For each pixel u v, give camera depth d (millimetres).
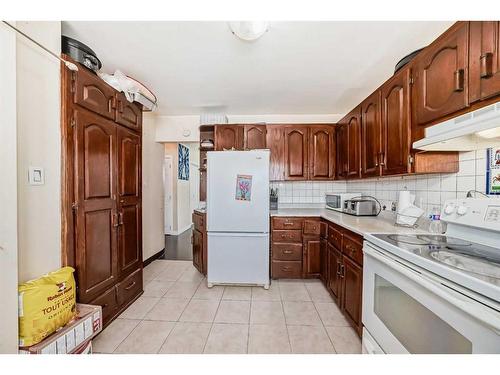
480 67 1015
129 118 2135
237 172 2586
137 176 2311
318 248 2748
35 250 1328
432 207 1760
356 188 3156
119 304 2033
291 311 2139
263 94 2740
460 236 1324
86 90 1600
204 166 3496
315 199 3479
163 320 1984
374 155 2000
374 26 1544
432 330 895
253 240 2592
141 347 1659
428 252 1075
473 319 732
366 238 1518
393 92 1696
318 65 2070
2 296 1080
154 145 3586
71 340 1315
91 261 1669
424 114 1374
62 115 1461
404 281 1044
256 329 1873
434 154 1503
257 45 1777
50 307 1248
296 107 3180
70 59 1497
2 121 1065
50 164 1407
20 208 1253
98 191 1735
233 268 2607
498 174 1273
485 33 996
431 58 1315
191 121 3582
